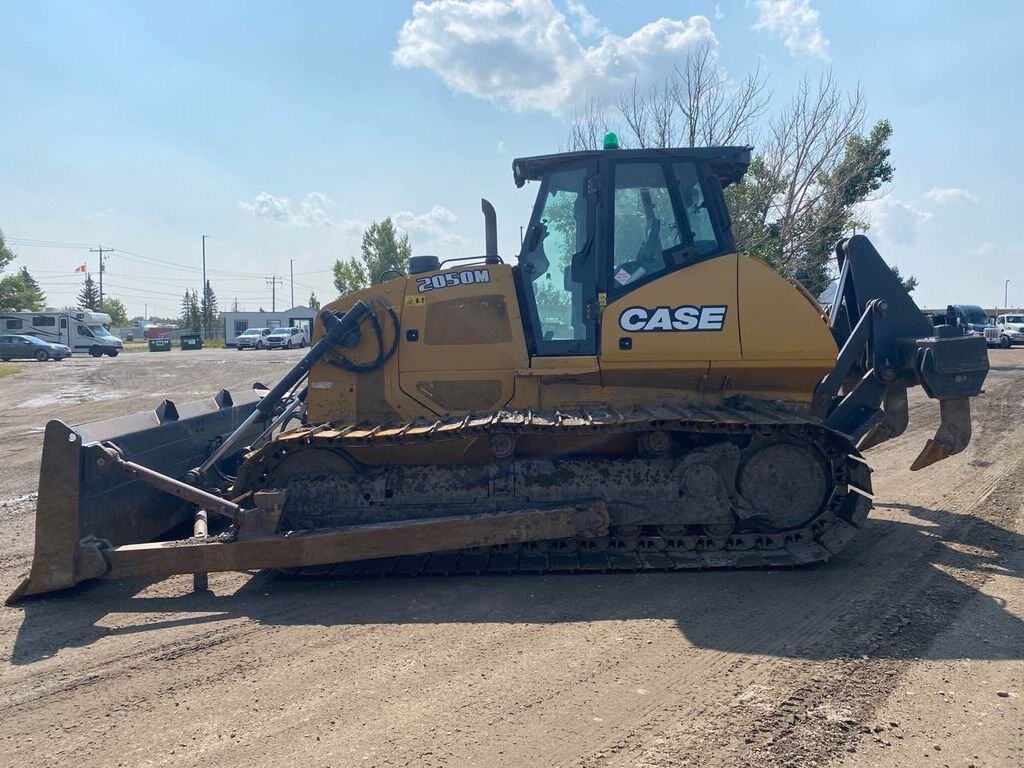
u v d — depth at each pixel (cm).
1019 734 324
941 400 550
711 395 574
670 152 573
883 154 1902
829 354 552
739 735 324
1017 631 428
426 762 310
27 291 7519
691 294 558
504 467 552
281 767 310
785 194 1781
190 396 1984
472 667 396
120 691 383
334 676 391
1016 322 3575
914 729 328
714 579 519
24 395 2084
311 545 518
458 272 590
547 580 526
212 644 438
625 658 401
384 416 591
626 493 543
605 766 304
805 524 539
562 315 576
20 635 460
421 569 541
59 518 507
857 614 454
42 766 317
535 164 584
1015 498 736
